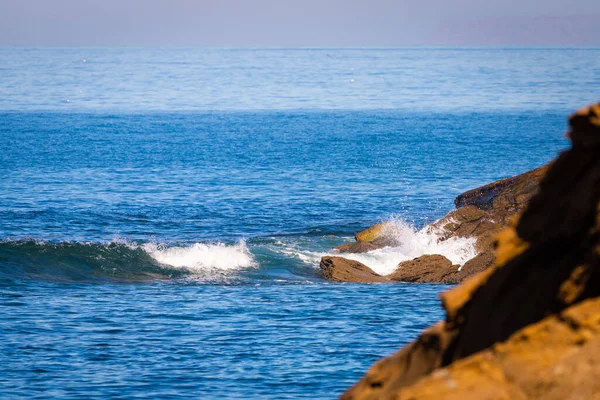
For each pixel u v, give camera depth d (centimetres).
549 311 2447
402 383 2722
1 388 6869
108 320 9356
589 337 2231
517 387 2200
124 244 13350
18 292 10981
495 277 2664
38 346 8188
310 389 6900
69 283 11788
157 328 8994
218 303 10381
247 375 7269
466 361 2288
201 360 7750
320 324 9225
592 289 2362
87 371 7369
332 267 12638
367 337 8631
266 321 9356
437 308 10100
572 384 2152
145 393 6781
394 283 12156
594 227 2397
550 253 2564
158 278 12406
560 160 2669
